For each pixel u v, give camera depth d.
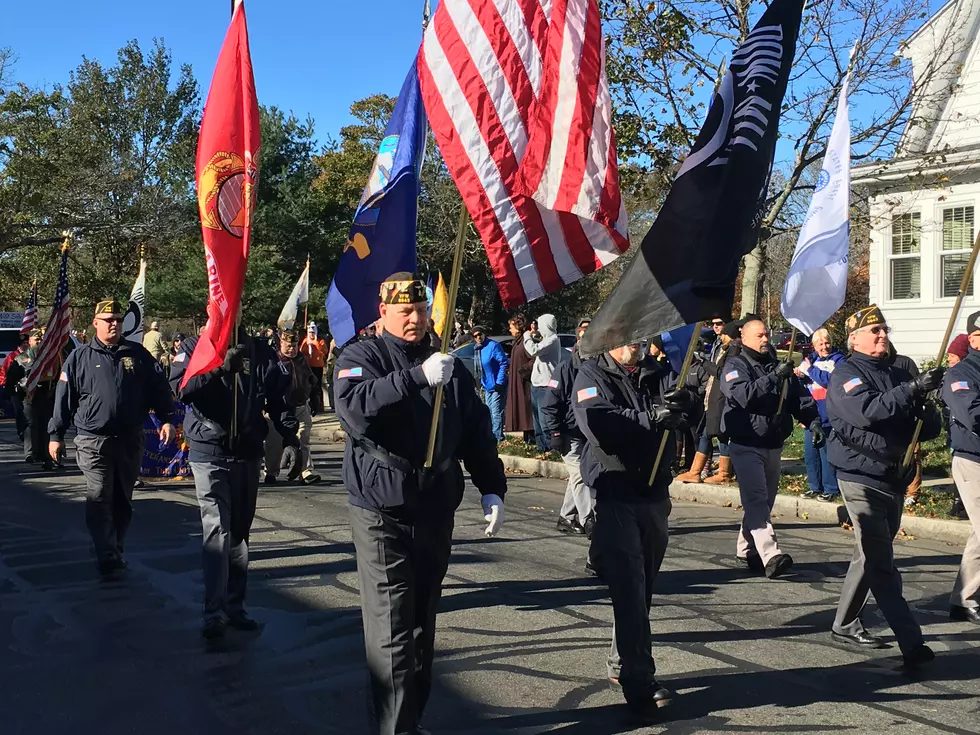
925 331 17.47
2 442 16.50
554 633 5.49
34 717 4.23
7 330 23.20
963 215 16.94
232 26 5.43
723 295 4.18
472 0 4.43
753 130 4.32
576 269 4.50
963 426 5.64
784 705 4.34
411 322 3.87
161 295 38.12
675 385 4.59
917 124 12.12
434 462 3.75
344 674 4.79
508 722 4.16
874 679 4.71
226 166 5.36
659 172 12.44
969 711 4.28
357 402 3.60
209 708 4.34
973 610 5.76
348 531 8.52
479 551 7.76
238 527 5.52
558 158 4.45
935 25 15.37
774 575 6.91
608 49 11.76
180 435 12.09
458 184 4.35
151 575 6.89
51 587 6.54
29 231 34.91
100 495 6.89
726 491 10.42
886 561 4.97
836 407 5.00
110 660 5.00
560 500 10.65
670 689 4.56
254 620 5.67
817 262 6.31
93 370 6.88
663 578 6.93
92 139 42.34
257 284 38.47
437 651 5.16
